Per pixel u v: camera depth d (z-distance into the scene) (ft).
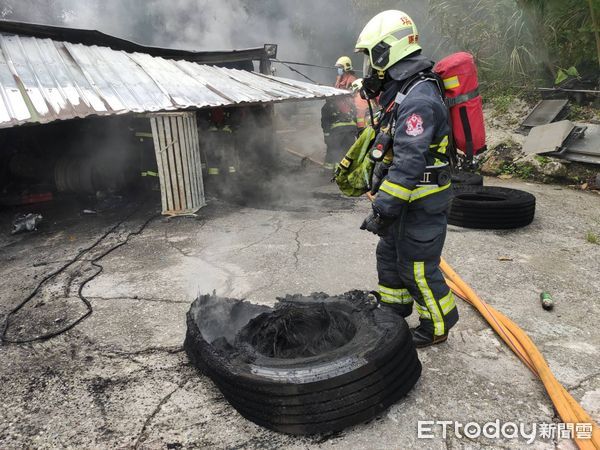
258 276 13.33
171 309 11.62
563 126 25.84
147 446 7.19
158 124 18.76
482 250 14.85
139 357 9.61
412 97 7.60
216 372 7.70
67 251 16.31
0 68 19.57
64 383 8.87
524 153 26.50
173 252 15.67
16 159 23.38
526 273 13.10
